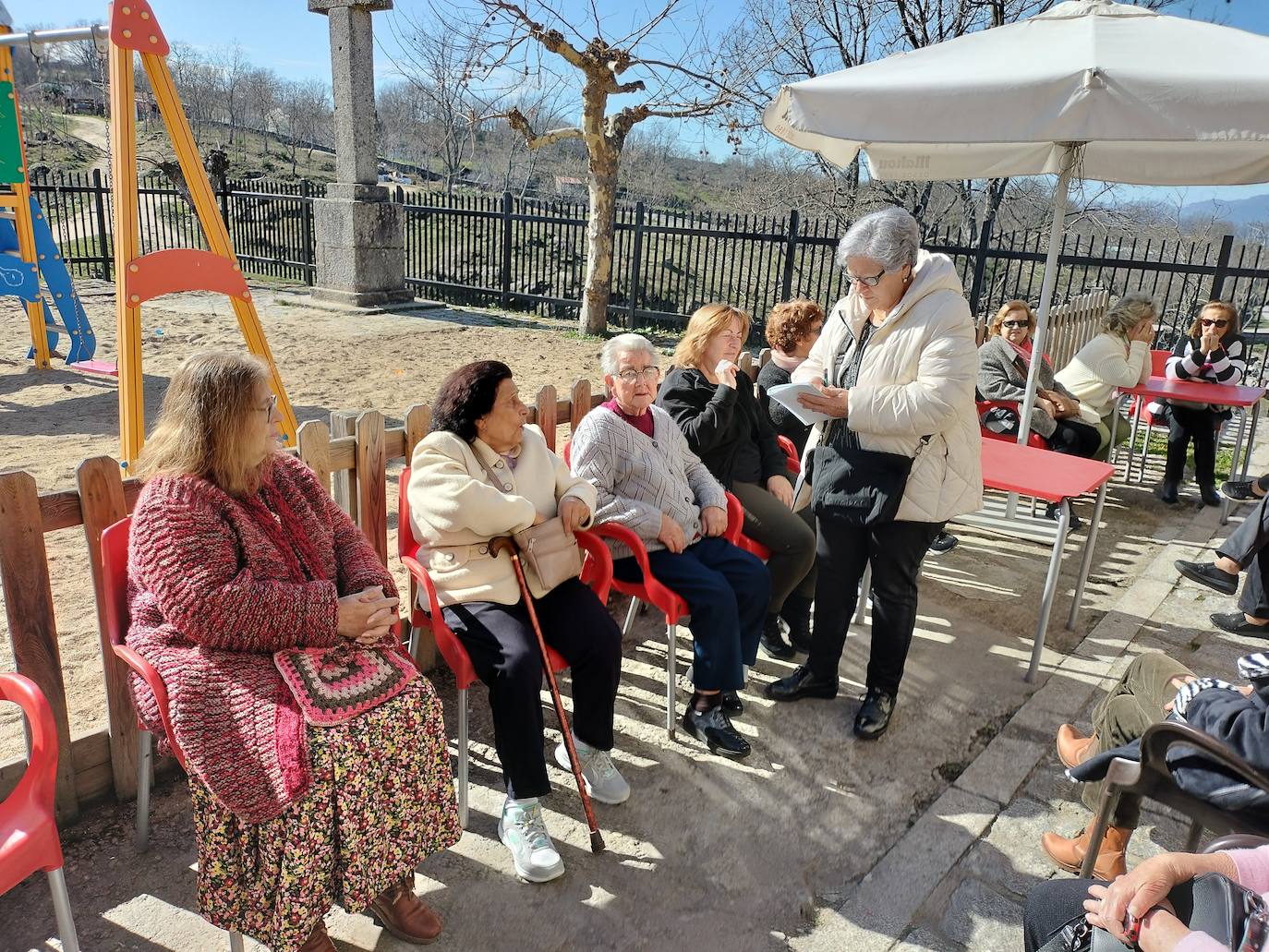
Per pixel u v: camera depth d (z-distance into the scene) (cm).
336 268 1275
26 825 186
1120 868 245
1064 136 309
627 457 322
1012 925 246
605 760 288
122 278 443
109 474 243
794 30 1491
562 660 279
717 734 315
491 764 302
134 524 209
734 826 280
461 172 3134
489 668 257
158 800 272
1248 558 411
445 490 262
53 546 465
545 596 284
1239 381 591
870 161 512
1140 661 267
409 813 216
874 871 263
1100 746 270
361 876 207
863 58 1518
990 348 545
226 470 215
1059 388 575
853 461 305
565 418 393
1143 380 591
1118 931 162
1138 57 315
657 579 315
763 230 1176
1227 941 148
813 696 350
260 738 199
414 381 870
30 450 605
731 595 308
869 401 286
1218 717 198
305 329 1109
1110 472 379
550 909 242
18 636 236
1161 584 475
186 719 201
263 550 215
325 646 216
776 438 398
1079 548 526
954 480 299
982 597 453
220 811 203
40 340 844
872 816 289
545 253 1356
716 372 359
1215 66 304
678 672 369
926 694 360
